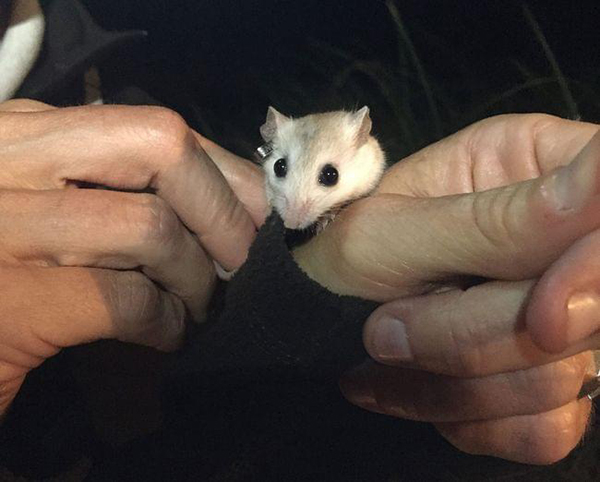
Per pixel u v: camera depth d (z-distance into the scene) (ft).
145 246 0.47
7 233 0.45
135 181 0.50
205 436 0.55
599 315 0.36
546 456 0.49
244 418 0.54
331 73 1.73
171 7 1.66
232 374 0.53
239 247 0.54
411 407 0.52
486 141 0.59
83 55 0.66
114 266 0.48
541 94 1.44
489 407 0.48
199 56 1.77
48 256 0.46
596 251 0.35
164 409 0.56
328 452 0.57
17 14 0.63
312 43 1.68
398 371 0.52
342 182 0.75
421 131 1.52
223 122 1.69
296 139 0.79
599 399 0.59
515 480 0.71
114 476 0.56
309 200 0.72
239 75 1.82
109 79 0.75
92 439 0.58
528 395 0.46
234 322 0.50
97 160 0.48
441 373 0.48
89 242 0.46
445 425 0.53
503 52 1.68
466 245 0.41
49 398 0.56
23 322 0.44
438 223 0.41
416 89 1.60
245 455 0.55
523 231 0.37
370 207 0.46
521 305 0.42
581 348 0.41
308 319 0.49
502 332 0.43
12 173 0.48
